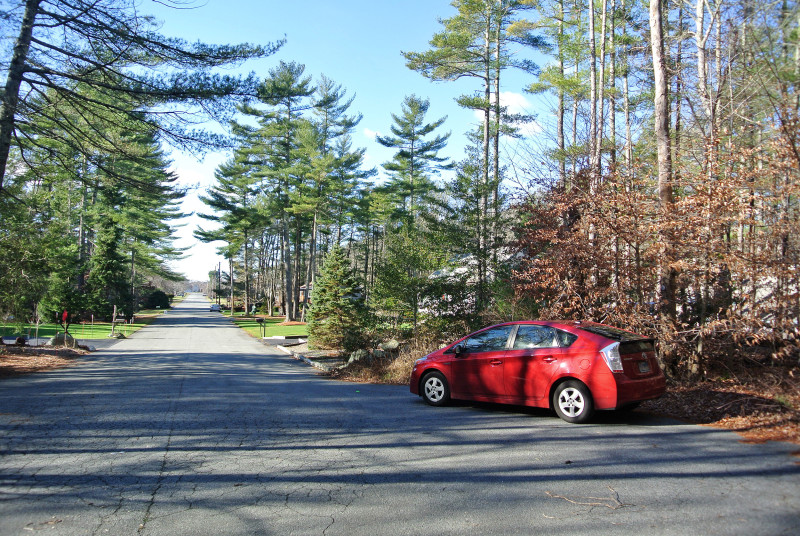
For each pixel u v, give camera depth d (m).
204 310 87.81
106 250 47.84
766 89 8.11
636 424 7.39
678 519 4.03
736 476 5.01
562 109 20.55
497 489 4.76
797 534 3.75
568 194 11.34
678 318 9.87
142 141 16.03
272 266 80.69
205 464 5.58
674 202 9.67
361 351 16.23
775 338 8.98
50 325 40.78
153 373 15.34
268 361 20.89
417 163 50.88
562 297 11.21
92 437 6.77
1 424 7.50
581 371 7.40
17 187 16.11
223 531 3.89
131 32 12.95
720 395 8.47
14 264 16.42
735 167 8.96
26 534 3.81
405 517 4.14
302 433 7.05
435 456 5.87
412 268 16.06
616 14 20.41
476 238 15.89
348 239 60.16
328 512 4.25
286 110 47.25
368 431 7.16
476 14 24.92
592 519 4.05
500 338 8.55
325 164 44.56
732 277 8.95
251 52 13.88
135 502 4.46
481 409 8.77
